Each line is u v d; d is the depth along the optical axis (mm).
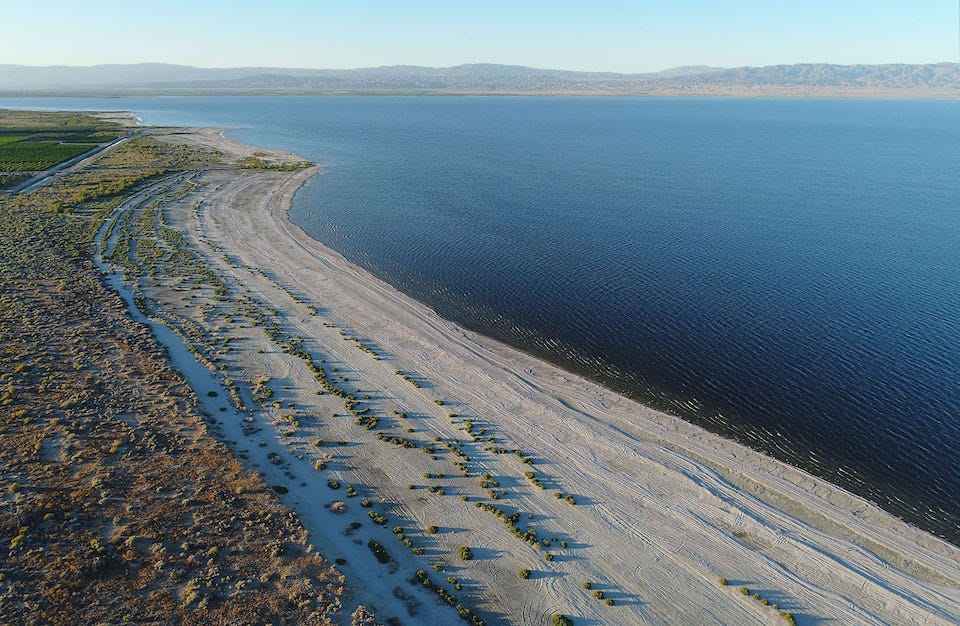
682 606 32906
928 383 53938
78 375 50312
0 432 41312
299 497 39750
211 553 33188
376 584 33312
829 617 32312
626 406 52000
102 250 86000
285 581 32094
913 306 69625
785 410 51031
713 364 58469
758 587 34188
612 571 35156
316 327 65312
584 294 75250
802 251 90188
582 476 43250
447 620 31422
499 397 53031
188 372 53844
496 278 80812
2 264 75125
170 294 71500
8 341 54656
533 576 34656
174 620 28953
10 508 34219
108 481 37719
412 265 85812
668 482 42656
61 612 28469
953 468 43875
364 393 52969
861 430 48250
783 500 41031
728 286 77000
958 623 31797
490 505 40062
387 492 40969
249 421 47594
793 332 64188
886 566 35594
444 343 62719
